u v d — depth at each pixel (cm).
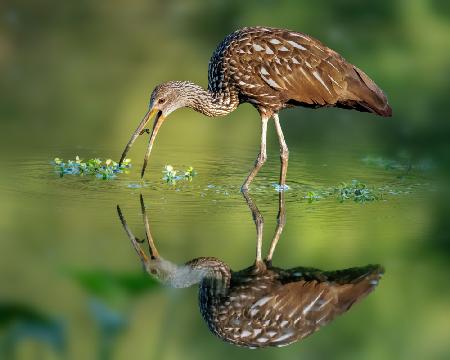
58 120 1955
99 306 677
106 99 2127
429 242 1204
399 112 2111
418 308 1068
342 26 2597
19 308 630
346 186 1486
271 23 2628
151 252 1139
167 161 1653
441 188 1504
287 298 1048
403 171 1633
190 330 1003
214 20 2766
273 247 1181
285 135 1941
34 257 1123
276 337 984
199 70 2362
